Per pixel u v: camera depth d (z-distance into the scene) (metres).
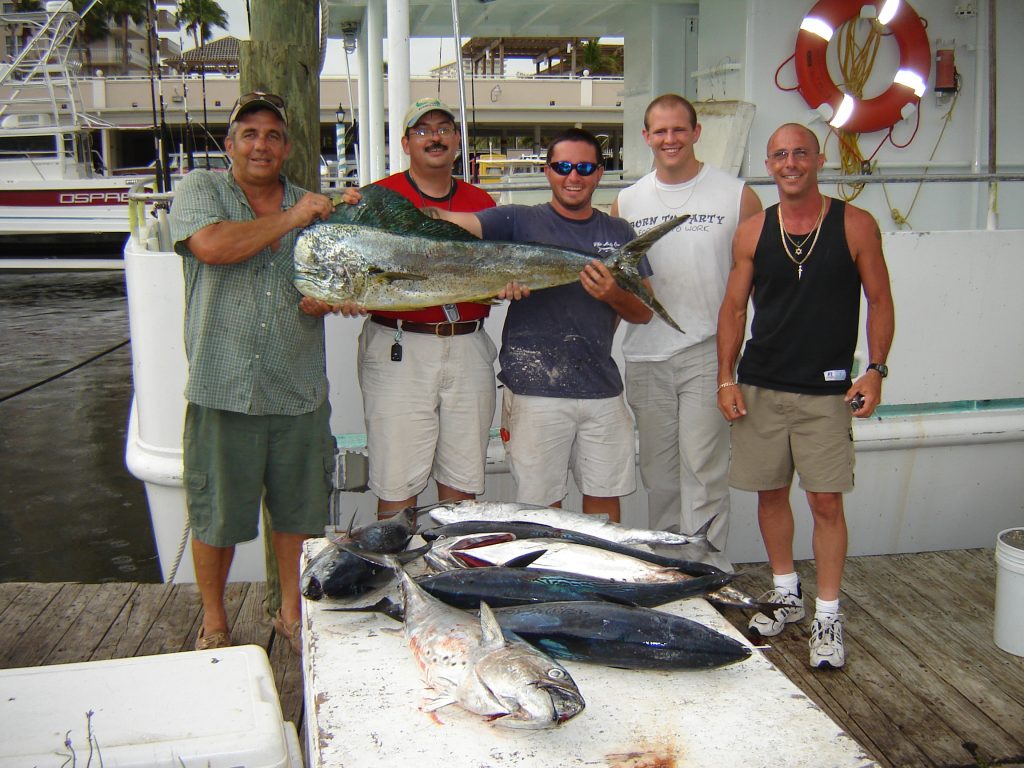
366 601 2.19
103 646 3.69
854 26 5.19
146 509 7.05
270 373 3.14
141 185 5.71
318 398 3.27
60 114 21.89
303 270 3.05
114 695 1.89
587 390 3.41
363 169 8.34
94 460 8.16
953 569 4.50
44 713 1.83
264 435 3.23
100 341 13.59
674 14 6.38
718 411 3.74
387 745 1.63
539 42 15.66
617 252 3.09
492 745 1.63
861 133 5.33
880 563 4.59
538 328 3.38
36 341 13.53
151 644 3.71
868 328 3.36
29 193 20.77
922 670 3.47
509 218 3.39
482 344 3.58
